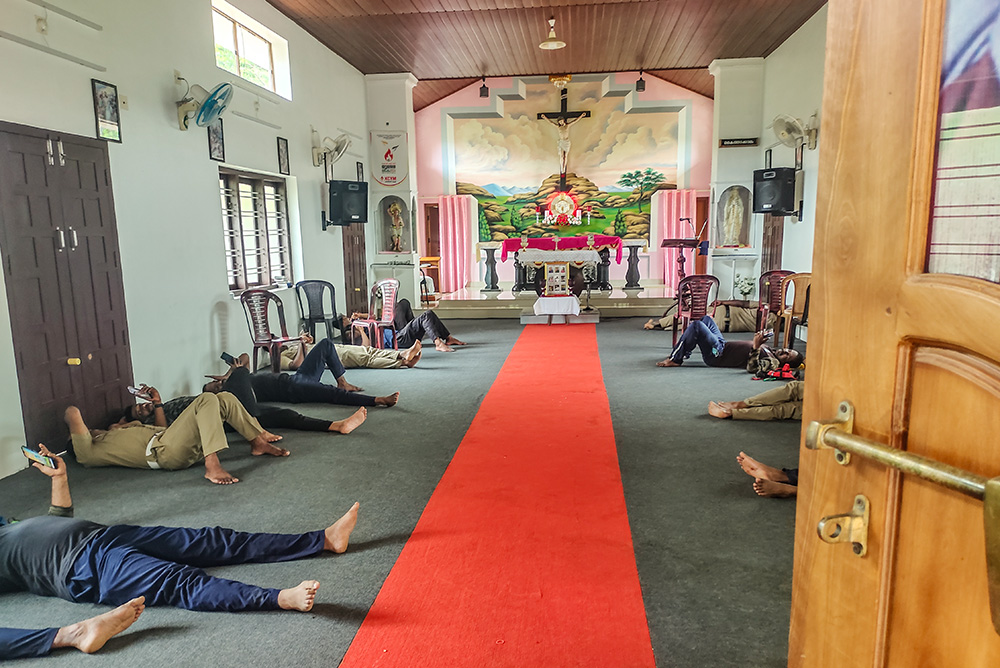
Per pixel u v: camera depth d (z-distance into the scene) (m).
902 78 0.80
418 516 2.90
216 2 5.71
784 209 7.63
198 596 2.15
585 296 9.38
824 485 0.97
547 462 3.55
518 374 5.76
